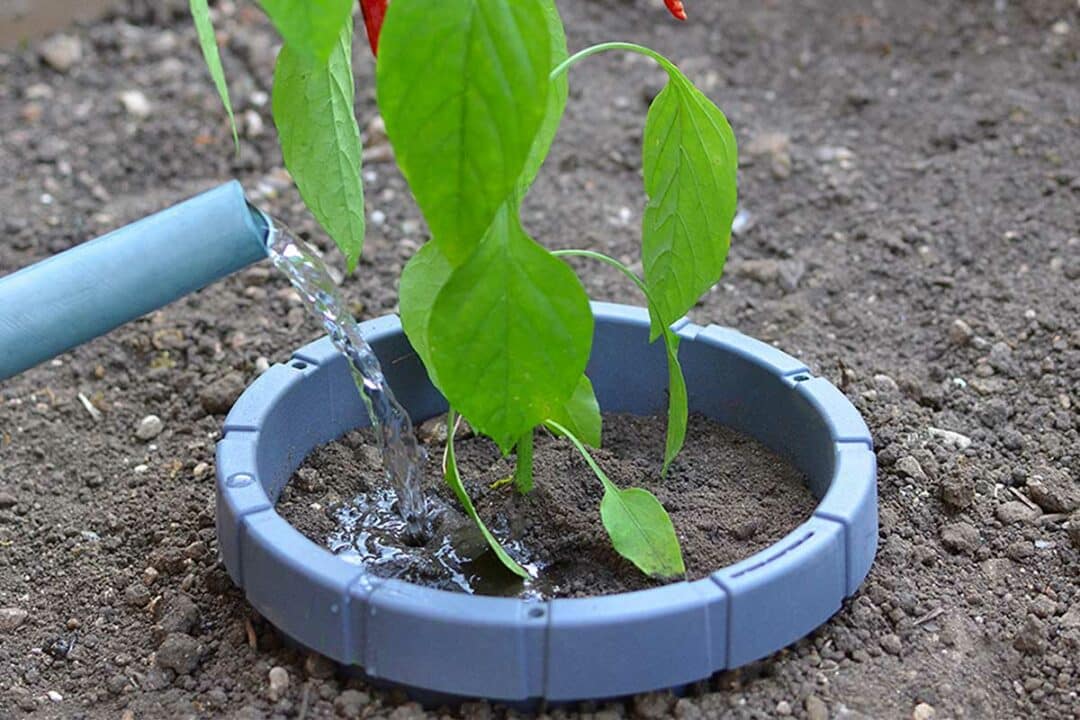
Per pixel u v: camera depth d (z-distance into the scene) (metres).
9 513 1.88
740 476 1.76
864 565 1.55
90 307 1.43
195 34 3.11
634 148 2.76
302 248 1.55
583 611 1.35
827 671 1.52
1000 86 2.85
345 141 1.51
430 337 1.30
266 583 1.46
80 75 2.99
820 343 2.21
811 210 2.56
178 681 1.55
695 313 2.31
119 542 1.81
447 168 1.20
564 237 2.51
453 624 1.35
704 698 1.46
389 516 1.70
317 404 1.77
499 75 1.18
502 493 1.74
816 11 3.18
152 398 2.12
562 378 1.33
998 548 1.74
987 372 2.10
